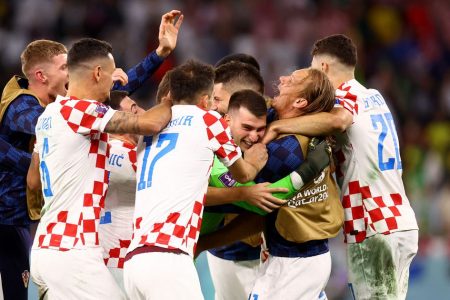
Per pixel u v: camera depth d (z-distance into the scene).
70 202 19.88
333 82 22.86
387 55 62.12
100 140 20.20
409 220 22.38
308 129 20.58
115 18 55.66
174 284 18.91
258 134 20.59
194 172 19.47
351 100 22.22
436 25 65.00
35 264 19.95
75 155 19.86
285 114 21.23
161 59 24.45
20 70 52.91
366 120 22.28
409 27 64.19
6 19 54.53
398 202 22.44
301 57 57.84
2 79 52.22
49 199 20.06
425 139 54.97
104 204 21.58
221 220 22.27
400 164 22.75
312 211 20.53
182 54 54.72
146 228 19.25
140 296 19.27
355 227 22.38
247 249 23.53
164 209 19.22
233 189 20.31
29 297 31.08
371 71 60.81
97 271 19.84
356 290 22.58
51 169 19.97
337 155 22.55
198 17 57.41
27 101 22.58
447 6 65.75
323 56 22.91
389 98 57.78
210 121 19.69
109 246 22.02
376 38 62.72
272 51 57.31
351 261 22.59
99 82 20.47
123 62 53.56
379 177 22.28
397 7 64.44
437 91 60.75
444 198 46.44
